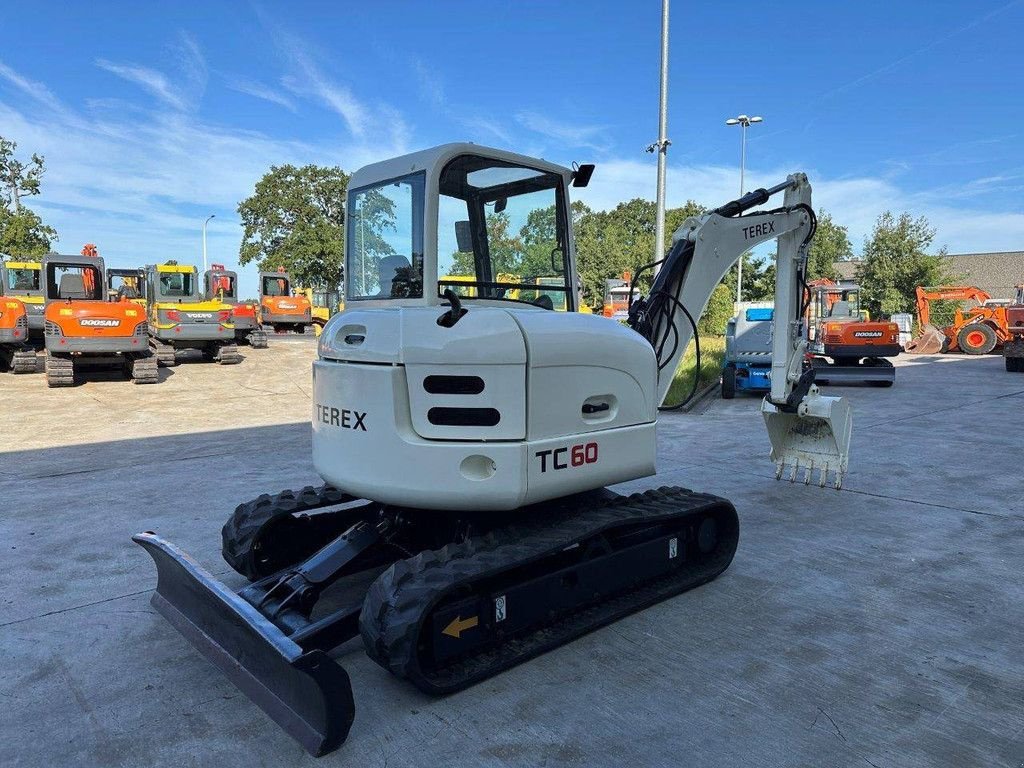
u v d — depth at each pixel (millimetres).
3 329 16141
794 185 5938
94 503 6434
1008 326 17344
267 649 2988
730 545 4656
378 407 3428
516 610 3531
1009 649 3645
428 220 3707
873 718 3057
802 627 3908
